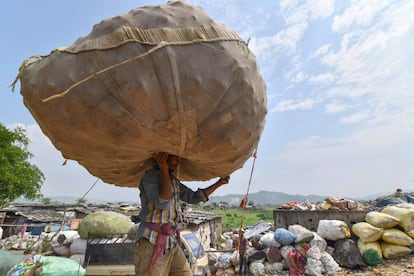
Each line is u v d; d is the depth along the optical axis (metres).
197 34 1.72
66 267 3.89
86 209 23.53
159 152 2.15
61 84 1.60
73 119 1.64
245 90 1.79
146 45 1.62
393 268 6.78
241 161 2.22
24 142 24.89
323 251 7.56
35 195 23.83
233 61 1.75
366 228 7.44
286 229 8.77
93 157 1.97
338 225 7.80
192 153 1.91
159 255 2.32
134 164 2.34
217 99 1.70
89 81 1.59
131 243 4.60
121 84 1.56
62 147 1.92
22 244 9.54
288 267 7.54
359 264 7.10
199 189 2.99
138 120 1.60
